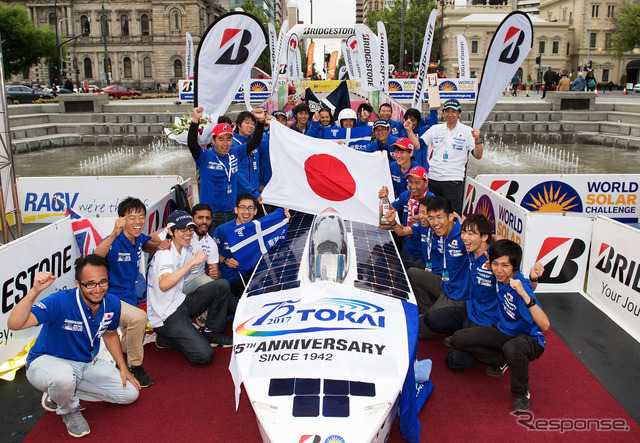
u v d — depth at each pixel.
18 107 21.45
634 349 4.52
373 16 72.81
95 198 8.14
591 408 3.69
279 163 5.81
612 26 64.06
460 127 6.75
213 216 5.80
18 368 4.24
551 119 20.97
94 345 3.59
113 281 4.34
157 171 14.54
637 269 4.83
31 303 3.14
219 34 6.45
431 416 3.62
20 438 3.42
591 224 5.65
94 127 20.88
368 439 2.69
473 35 63.66
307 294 3.77
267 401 2.88
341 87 11.27
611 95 37.31
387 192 5.23
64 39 58.88
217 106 6.66
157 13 59.91
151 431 3.48
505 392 3.93
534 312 3.56
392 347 3.27
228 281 5.01
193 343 4.27
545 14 73.56
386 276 4.23
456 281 4.52
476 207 7.48
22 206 8.16
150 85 61.91
